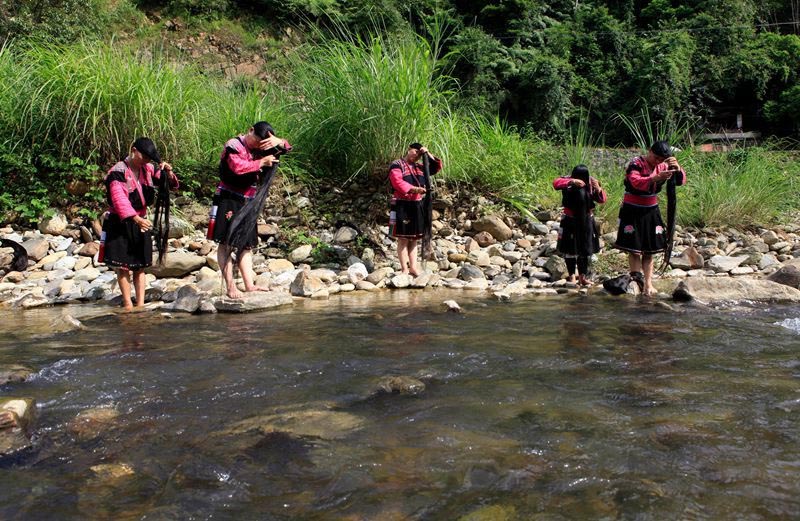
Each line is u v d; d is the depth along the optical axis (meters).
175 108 9.25
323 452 2.62
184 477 2.41
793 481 2.31
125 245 5.92
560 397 3.27
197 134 9.41
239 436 2.79
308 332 4.88
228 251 6.16
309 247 8.49
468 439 2.72
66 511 2.17
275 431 2.84
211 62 22.94
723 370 3.76
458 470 2.43
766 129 28.91
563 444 2.66
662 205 10.42
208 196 9.27
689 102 27.86
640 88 26.98
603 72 27.94
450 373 3.73
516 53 25.59
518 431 2.81
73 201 8.74
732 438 2.70
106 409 3.13
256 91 10.14
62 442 2.76
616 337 4.68
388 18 20.58
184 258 7.59
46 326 5.20
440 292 7.12
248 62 23.55
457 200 9.89
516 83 25.41
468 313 5.71
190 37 23.56
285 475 2.42
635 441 2.68
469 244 8.92
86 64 8.97
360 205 9.47
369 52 9.93
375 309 5.95
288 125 10.00
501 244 9.21
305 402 3.23
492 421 2.93
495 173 10.34
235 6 24.81
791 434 2.75
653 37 28.78
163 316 5.53
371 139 9.45
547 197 10.80
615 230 9.79
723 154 11.93
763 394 3.28
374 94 9.34
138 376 3.69
